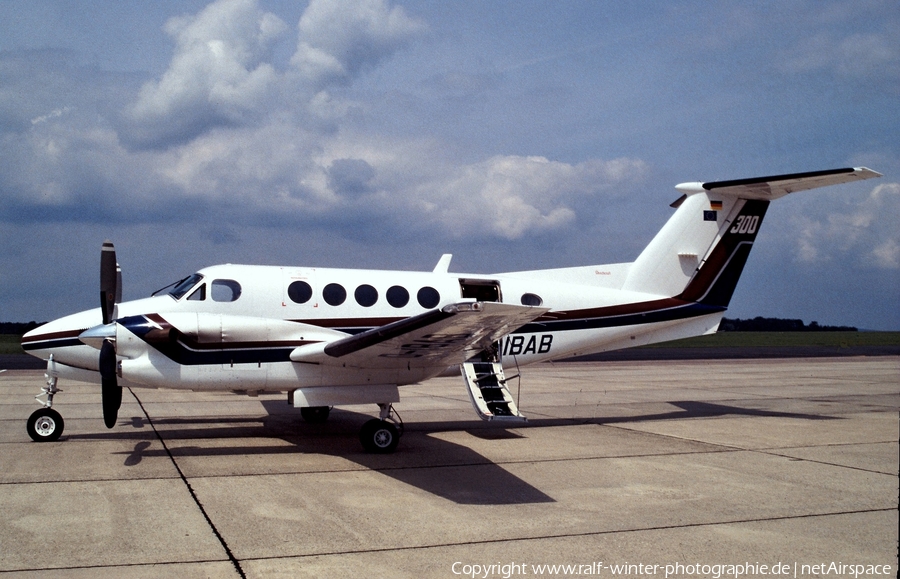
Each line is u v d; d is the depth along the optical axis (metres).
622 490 7.43
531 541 5.73
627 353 34.66
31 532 5.70
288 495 7.02
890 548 5.67
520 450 9.62
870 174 10.66
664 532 6.02
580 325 11.80
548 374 22.77
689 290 12.52
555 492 7.32
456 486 7.52
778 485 7.72
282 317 10.05
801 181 11.44
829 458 9.23
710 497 7.18
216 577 4.81
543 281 11.99
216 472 7.98
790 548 5.65
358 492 7.20
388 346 8.60
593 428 11.68
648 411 13.88
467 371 9.76
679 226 12.51
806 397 16.44
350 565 5.10
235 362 9.16
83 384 17.05
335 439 10.24
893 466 8.73
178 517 6.18
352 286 10.52
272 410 13.12
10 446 9.26
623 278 12.32
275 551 5.36
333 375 9.48
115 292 9.81
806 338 58.91
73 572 4.84
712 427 11.85
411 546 5.54
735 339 55.53
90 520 6.04
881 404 15.16
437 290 10.96
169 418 12.00
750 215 12.68
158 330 8.80
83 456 8.70
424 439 10.47
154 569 4.93
